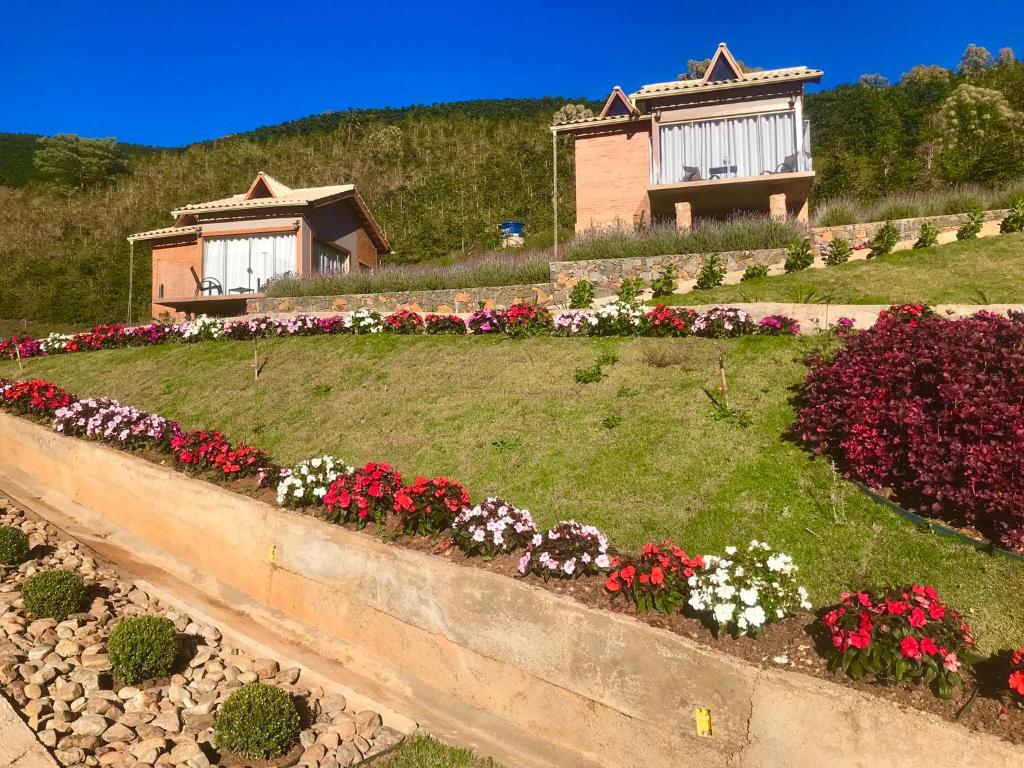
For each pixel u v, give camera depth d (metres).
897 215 14.59
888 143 37.59
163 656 4.64
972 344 5.22
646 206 19.12
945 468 4.61
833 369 5.95
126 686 4.52
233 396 9.84
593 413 7.12
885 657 3.26
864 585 4.24
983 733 2.91
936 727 2.96
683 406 6.92
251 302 16.52
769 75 18.16
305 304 15.96
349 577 5.34
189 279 21.00
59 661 4.58
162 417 9.24
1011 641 3.71
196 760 3.79
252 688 4.14
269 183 22.47
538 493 5.87
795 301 10.97
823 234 14.30
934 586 4.17
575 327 9.62
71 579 5.46
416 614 4.88
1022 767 2.76
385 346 10.68
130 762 3.69
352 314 11.87
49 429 9.55
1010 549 4.32
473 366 9.13
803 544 4.72
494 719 4.36
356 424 8.05
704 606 3.78
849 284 11.51
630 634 3.83
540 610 4.21
